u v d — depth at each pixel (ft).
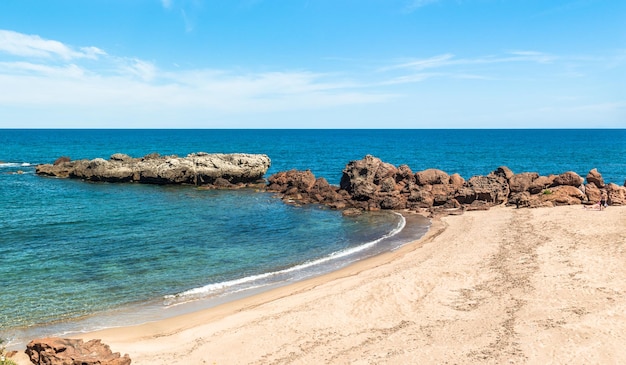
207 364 51.42
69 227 125.18
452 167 322.34
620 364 46.21
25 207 156.04
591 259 79.56
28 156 382.83
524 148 520.42
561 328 54.13
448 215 142.51
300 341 56.08
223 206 165.68
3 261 92.94
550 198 147.33
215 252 103.45
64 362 47.93
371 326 59.67
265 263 95.61
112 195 189.06
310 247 108.88
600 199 138.21
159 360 52.39
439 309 63.93
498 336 53.57
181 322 65.16
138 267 91.30
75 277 84.38
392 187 170.71
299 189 195.93
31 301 72.54
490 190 155.43
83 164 242.58
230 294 77.25
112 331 61.87
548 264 79.36
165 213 149.69
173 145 573.33
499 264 82.58
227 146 566.77
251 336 57.98
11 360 50.19
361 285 75.56
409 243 109.91
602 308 58.95
